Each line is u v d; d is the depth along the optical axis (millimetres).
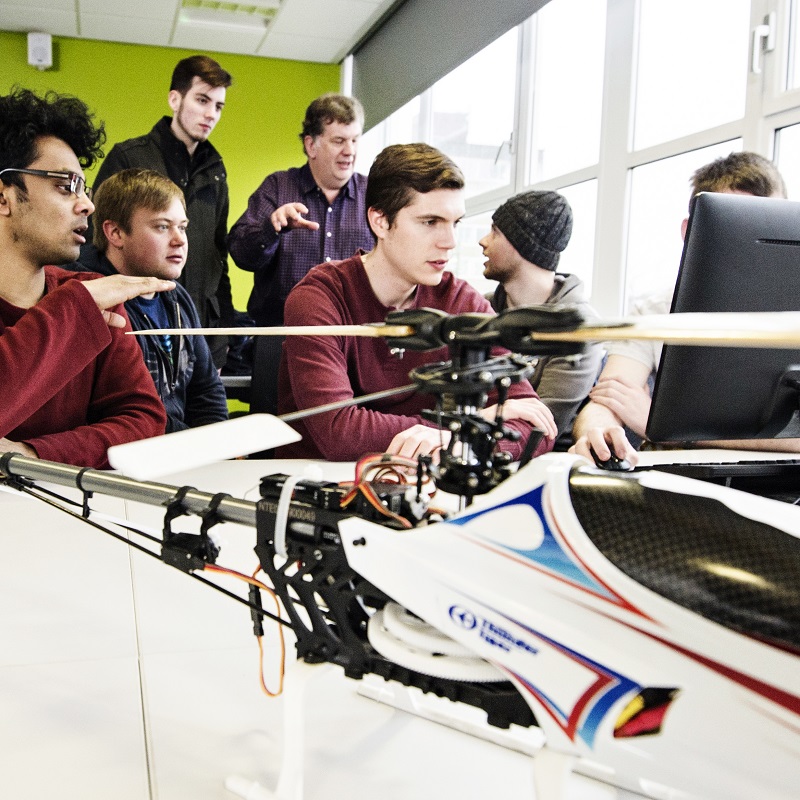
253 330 609
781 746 419
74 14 4348
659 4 2795
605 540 481
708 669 437
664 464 1168
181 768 598
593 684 464
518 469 548
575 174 3289
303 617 844
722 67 2521
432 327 514
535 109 3643
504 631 495
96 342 1362
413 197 1511
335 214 3328
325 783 586
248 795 559
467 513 536
